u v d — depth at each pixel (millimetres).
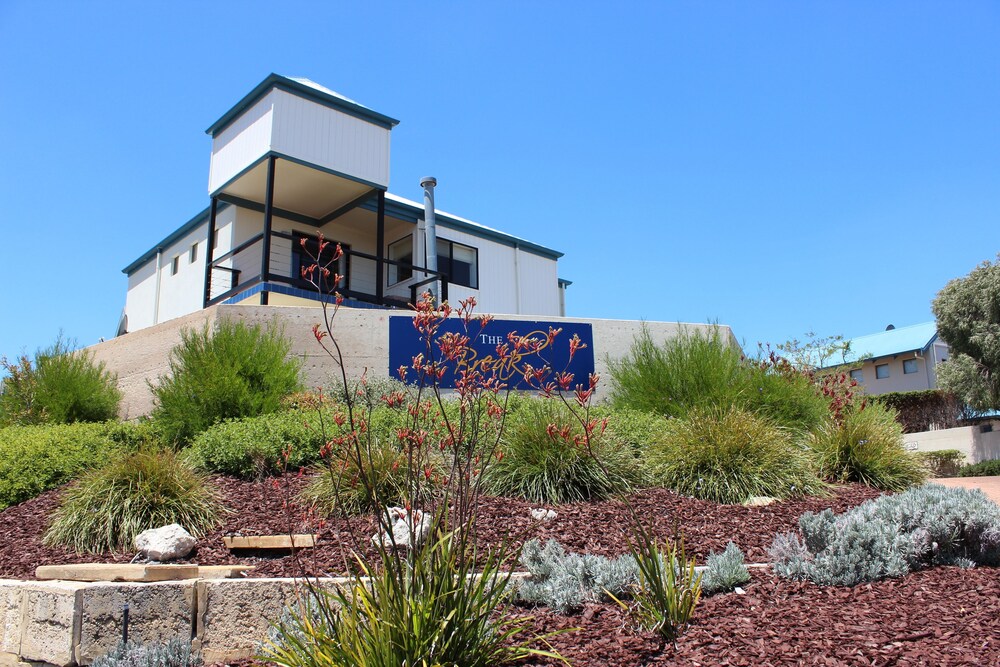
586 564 4711
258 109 15461
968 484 11422
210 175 16750
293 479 7328
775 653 3574
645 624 3994
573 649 3816
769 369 10383
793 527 6281
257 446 7578
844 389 10055
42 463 7543
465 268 19250
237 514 6480
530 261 20875
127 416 12547
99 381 11586
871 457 8453
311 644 3402
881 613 4047
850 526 4945
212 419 9062
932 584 4535
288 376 9984
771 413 9617
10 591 4570
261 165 15195
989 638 3596
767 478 7477
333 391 10594
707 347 10641
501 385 4520
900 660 3416
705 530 6137
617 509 6641
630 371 10852
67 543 5883
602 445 7438
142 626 4160
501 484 7043
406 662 3137
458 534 3814
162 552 5484
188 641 4176
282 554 5562
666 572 4086
